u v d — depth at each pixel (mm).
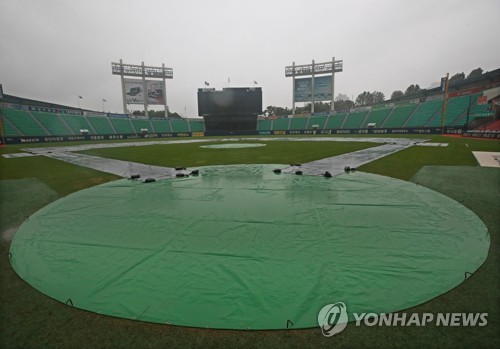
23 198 7746
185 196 7676
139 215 6070
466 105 40312
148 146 29312
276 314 2857
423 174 10141
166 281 3484
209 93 56094
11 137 36375
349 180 9359
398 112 49500
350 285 3316
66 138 43094
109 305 3059
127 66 56500
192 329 2695
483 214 5734
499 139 27516
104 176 11141
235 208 6453
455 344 2449
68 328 2730
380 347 2438
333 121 57094
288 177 10180
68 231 5219
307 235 4797
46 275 3703
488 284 3287
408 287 3262
